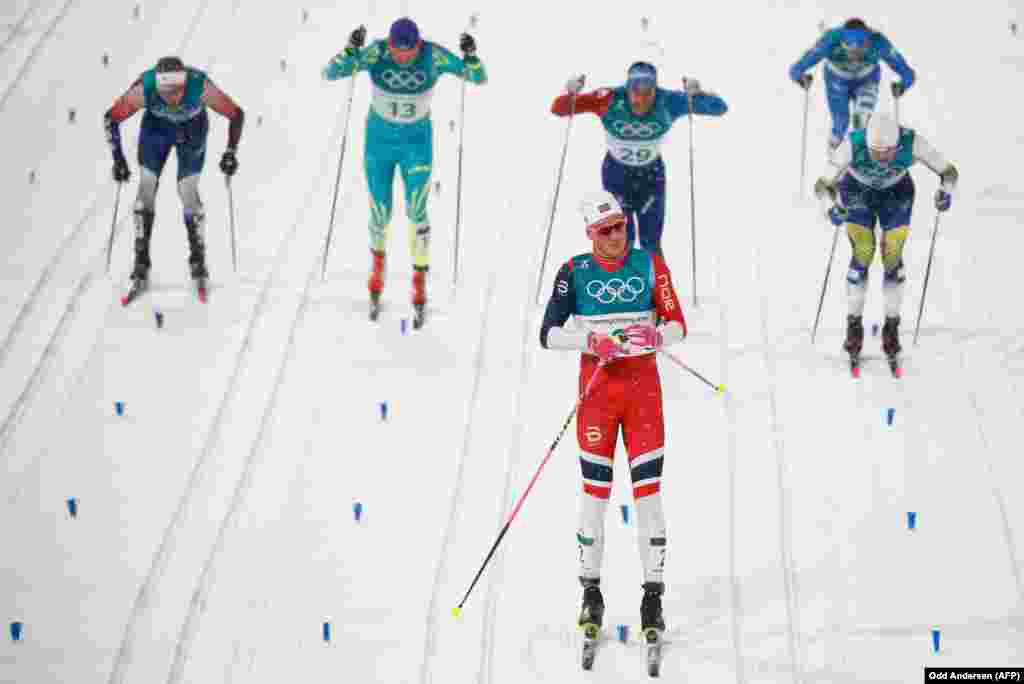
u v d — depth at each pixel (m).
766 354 28.84
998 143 37.38
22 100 38.00
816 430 26.44
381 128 28.27
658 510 20.95
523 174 35.69
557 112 28.17
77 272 31.00
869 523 23.97
